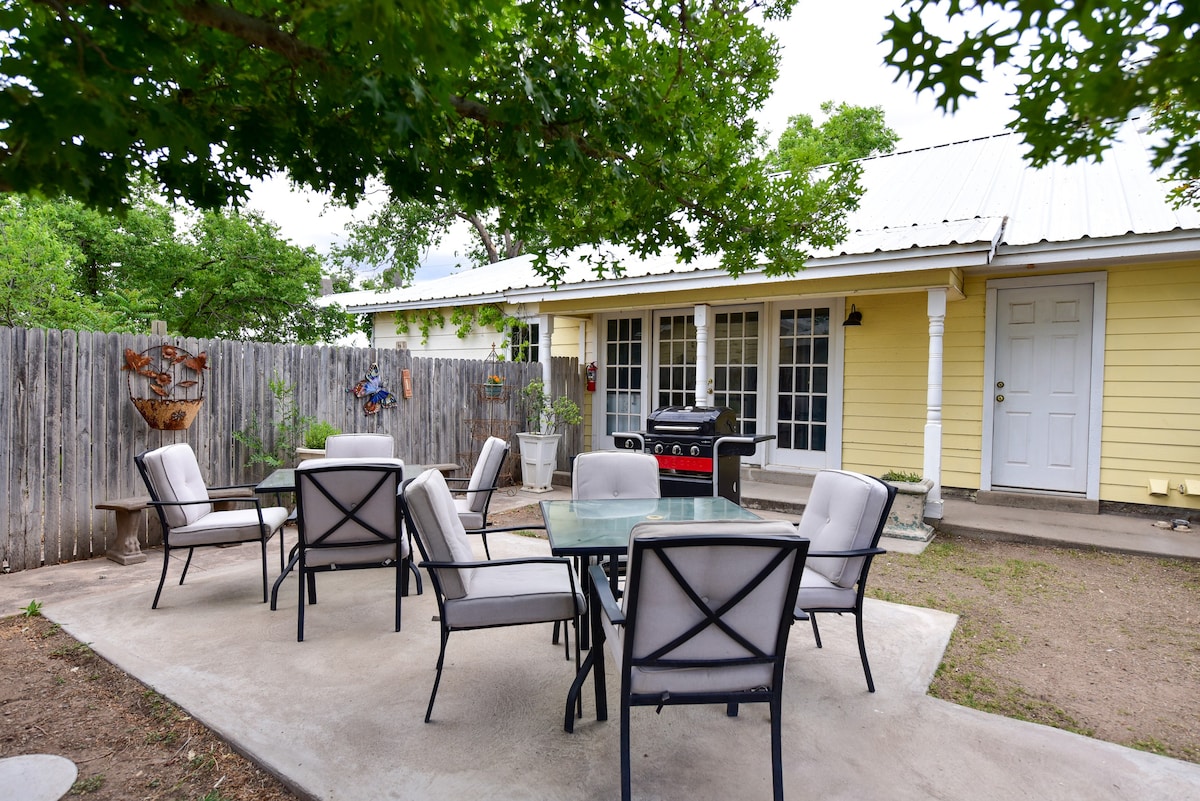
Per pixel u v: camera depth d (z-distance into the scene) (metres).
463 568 2.54
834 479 3.04
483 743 2.32
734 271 3.05
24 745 2.31
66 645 3.13
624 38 1.99
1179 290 5.58
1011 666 3.06
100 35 1.24
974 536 5.40
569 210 2.71
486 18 1.38
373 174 1.92
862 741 2.36
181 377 5.14
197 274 13.62
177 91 1.55
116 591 3.93
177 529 3.69
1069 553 4.96
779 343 7.71
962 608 3.81
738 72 2.35
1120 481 5.87
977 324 6.49
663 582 1.87
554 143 1.92
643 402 8.88
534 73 1.79
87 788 2.08
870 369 7.09
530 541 5.15
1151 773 2.18
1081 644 3.31
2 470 4.23
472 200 2.12
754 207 2.71
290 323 15.09
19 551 4.32
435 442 7.49
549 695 2.69
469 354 10.63
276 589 3.62
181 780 2.14
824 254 5.89
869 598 3.96
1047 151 1.14
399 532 3.35
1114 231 5.22
